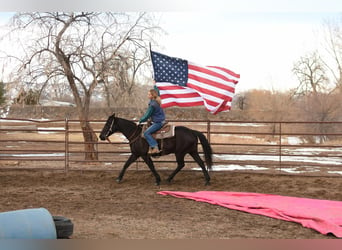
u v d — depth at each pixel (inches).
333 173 498.6
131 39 602.2
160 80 458.3
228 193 385.1
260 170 524.1
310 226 279.3
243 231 273.1
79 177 474.9
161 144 427.8
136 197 382.3
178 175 481.4
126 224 287.7
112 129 442.6
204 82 460.4
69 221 241.1
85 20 584.1
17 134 1037.8
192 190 416.2
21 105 628.7
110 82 599.8
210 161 434.6
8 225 213.0
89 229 272.4
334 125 971.3
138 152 438.0
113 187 429.7
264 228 281.3
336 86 1157.7
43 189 417.4
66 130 487.5
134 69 608.7
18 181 455.2
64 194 394.3
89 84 604.1
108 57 592.1
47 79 586.6
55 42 576.4
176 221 298.2
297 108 1092.5
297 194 394.9
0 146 821.2
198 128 1117.7
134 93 616.7
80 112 594.9
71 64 590.6
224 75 462.9
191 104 462.0
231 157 687.1
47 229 220.2
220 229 277.9
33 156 655.1
